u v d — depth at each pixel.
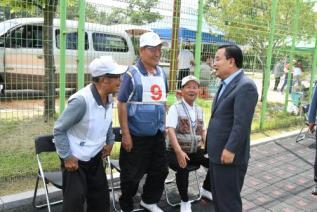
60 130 2.74
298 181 5.12
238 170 3.09
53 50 6.39
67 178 2.94
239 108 2.90
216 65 3.09
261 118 7.72
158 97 3.54
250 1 7.47
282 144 6.99
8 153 4.91
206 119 6.03
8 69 6.16
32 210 3.81
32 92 5.80
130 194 3.69
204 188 4.38
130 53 5.97
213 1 6.57
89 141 2.89
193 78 4.01
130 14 5.13
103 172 3.14
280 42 8.57
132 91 3.41
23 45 6.16
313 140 7.37
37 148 3.46
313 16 9.13
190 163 4.13
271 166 5.69
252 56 7.61
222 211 3.17
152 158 3.76
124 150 3.59
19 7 5.75
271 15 7.49
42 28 6.09
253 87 2.92
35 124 5.55
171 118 3.96
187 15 5.65
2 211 3.73
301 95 9.29
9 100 5.55
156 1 5.20
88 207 3.18
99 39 6.36
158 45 3.40
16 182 4.26
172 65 5.52
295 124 8.57
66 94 5.93
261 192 4.68
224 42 6.88
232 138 2.93
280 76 11.10
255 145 6.73
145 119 3.49
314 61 9.17
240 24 7.19
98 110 2.84
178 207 4.17
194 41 5.86
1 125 5.51
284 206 4.33
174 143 3.87
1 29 6.16
